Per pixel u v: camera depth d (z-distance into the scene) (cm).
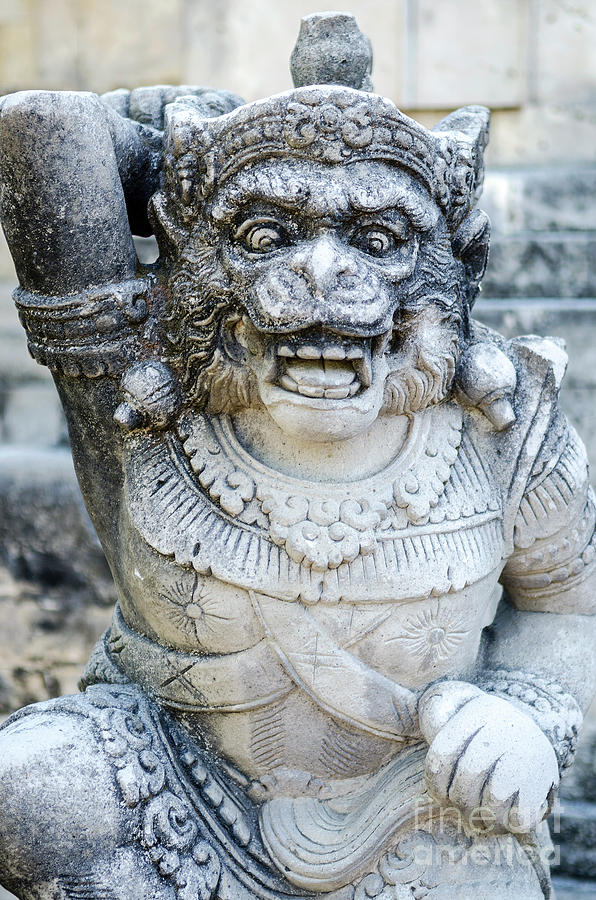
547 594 136
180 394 123
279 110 109
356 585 117
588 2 214
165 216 118
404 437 125
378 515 118
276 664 119
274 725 122
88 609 218
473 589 123
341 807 125
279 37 222
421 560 119
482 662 136
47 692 223
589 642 135
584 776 195
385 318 111
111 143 119
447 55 220
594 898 186
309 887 122
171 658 123
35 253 119
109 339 121
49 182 115
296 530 117
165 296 122
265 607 117
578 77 217
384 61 220
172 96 141
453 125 128
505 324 203
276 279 109
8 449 228
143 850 112
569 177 213
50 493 216
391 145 111
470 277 128
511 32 218
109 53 228
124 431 125
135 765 113
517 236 214
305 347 110
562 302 206
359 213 110
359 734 123
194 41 225
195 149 113
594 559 134
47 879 109
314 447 121
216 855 118
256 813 125
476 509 124
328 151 109
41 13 228
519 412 129
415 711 122
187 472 122
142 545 122
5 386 230
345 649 119
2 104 114
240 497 119
